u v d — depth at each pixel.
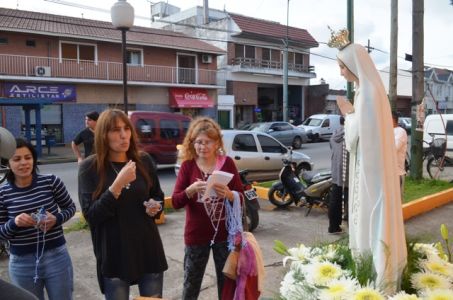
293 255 2.72
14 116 21.95
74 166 16.06
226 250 3.15
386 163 2.29
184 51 28.62
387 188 2.28
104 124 2.77
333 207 6.11
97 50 24.97
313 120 27.98
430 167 11.82
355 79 2.48
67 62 23.48
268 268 4.85
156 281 2.91
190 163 3.32
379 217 2.28
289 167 7.82
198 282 3.26
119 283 2.78
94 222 2.71
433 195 7.95
